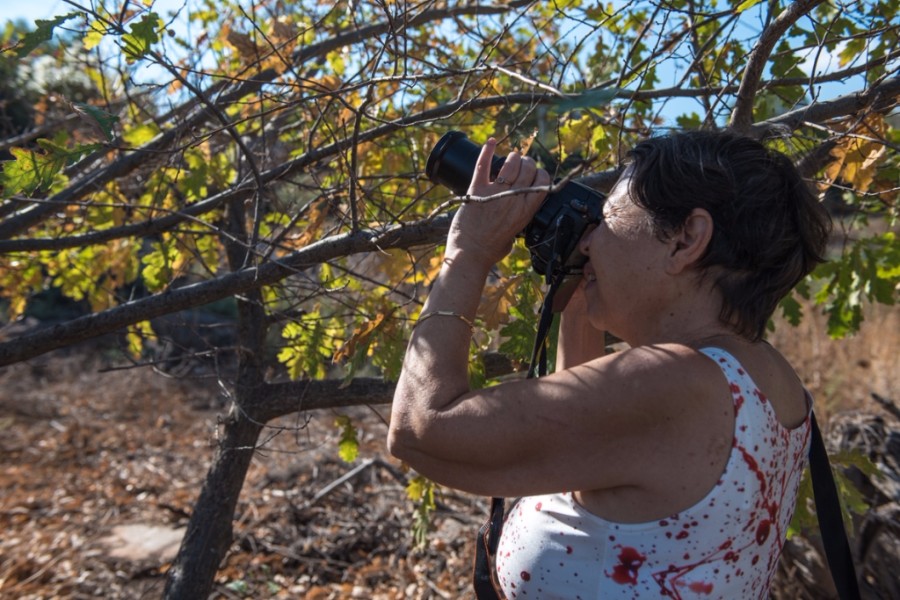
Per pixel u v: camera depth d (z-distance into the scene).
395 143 2.55
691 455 1.05
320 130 2.50
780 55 1.98
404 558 4.06
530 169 1.29
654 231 1.13
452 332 1.20
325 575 3.95
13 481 5.40
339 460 5.22
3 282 3.06
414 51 2.49
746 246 1.10
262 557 4.08
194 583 2.42
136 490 5.24
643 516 1.08
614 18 2.19
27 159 1.52
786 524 1.21
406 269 2.17
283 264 1.96
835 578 1.31
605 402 1.06
